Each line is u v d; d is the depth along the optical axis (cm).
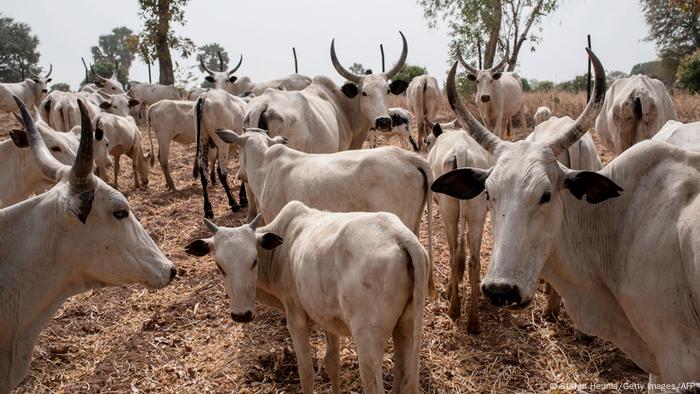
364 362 420
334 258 440
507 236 384
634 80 960
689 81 3038
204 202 1057
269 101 874
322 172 648
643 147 412
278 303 552
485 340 620
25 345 423
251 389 556
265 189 705
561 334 625
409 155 645
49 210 410
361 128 1034
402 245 421
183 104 1271
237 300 500
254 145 756
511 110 1599
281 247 519
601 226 420
